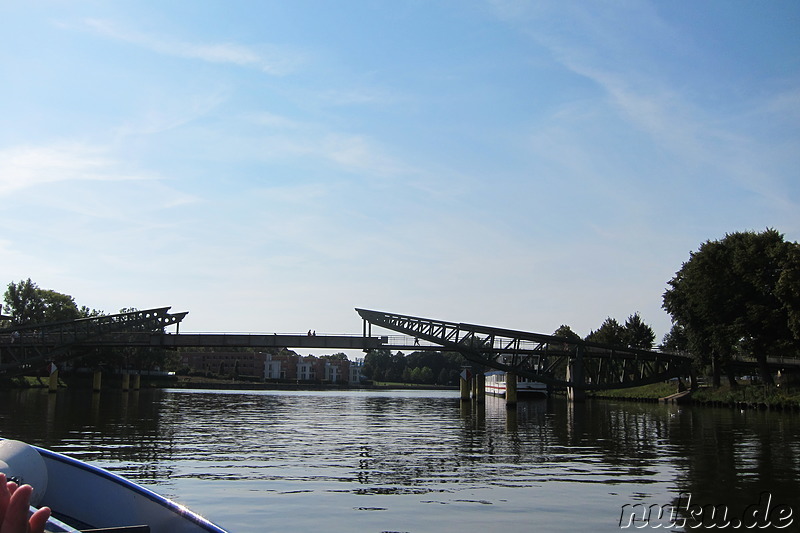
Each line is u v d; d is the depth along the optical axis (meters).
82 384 109.44
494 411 60.19
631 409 64.50
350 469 20.91
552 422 44.53
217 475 19.19
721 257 70.12
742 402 64.06
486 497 16.58
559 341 73.31
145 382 137.00
